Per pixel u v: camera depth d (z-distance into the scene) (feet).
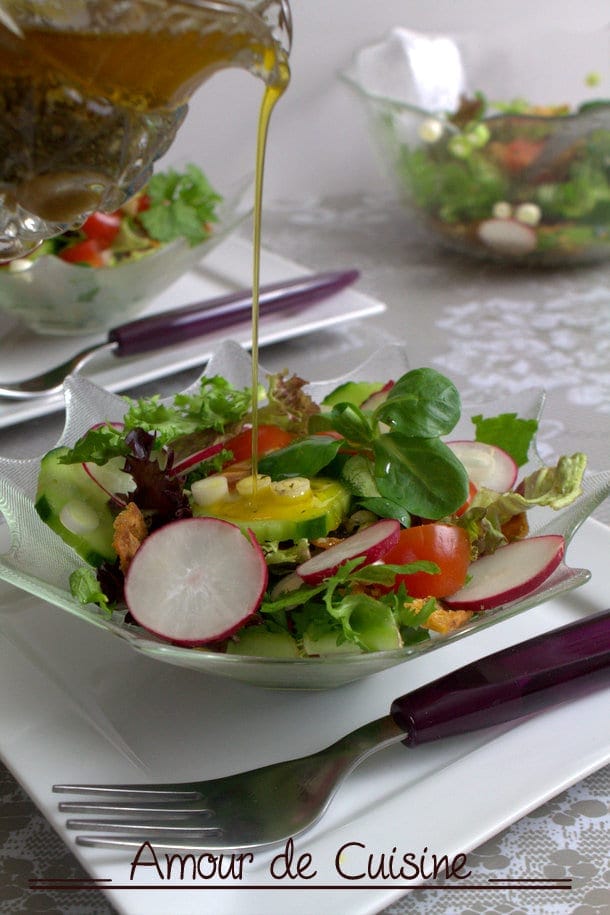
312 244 2.83
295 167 3.24
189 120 2.99
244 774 1.37
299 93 3.13
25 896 1.34
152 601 1.41
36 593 1.41
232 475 1.56
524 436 1.69
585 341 2.31
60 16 1.30
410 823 1.32
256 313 1.54
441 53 3.12
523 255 2.60
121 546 1.46
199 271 2.43
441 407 1.52
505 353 2.26
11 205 1.45
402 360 1.82
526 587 1.46
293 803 1.33
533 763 1.38
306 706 1.47
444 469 1.51
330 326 2.26
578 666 1.42
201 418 1.68
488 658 1.42
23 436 1.95
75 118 1.36
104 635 1.55
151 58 1.35
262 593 1.40
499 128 2.43
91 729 1.43
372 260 2.73
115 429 1.64
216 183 3.14
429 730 1.38
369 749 1.37
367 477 1.53
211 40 1.35
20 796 1.43
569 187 2.44
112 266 2.02
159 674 1.50
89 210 1.46
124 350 2.06
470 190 2.51
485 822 1.32
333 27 3.09
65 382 1.70
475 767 1.38
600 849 1.37
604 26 3.47
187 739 1.43
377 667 1.38
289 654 1.42
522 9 3.35
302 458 1.51
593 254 2.60
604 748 1.39
